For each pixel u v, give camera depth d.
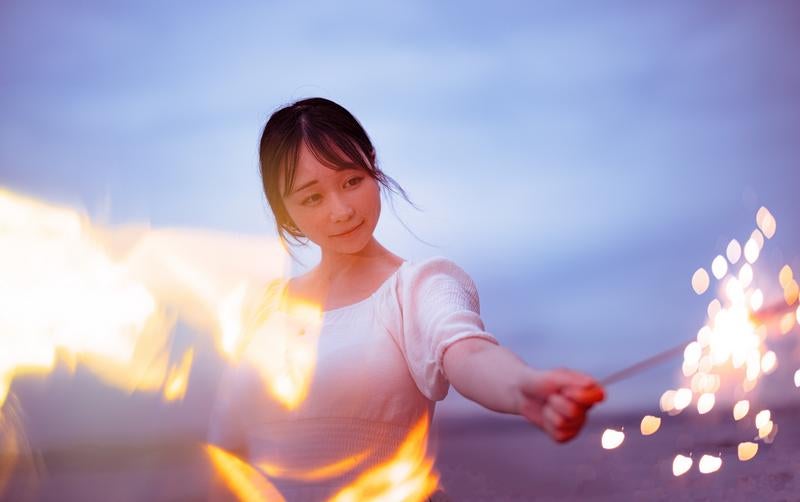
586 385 1.03
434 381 1.52
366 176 1.71
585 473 2.76
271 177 1.77
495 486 2.74
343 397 1.69
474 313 1.50
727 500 2.15
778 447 2.87
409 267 1.69
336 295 1.80
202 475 3.43
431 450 1.78
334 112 1.72
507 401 1.18
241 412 1.83
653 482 2.52
